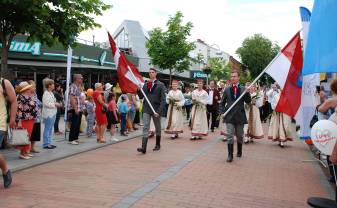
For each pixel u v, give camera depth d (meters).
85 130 14.37
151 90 10.67
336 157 4.82
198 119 13.84
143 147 10.41
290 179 7.95
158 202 5.96
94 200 5.95
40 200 5.89
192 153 10.68
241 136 10.15
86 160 9.23
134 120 16.14
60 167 8.34
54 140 12.27
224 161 9.64
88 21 10.70
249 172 8.45
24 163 8.40
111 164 8.80
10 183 6.57
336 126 5.67
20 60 20.11
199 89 13.94
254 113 13.42
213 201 6.14
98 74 26.98
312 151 11.71
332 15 5.09
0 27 9.91
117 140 12.62
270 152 11.52
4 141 10.18
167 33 23.77
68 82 12.25
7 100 6.65
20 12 9.48
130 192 6.46
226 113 9.74
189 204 5.93
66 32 10.40
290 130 12.67
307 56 5.32
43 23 9.81
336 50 5.02
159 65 24.38
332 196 6.73
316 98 8.72
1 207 5.52
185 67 24.64
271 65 8.84
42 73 21.89
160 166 8.70
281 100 9.12
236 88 9.84
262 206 6.02
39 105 9.66
